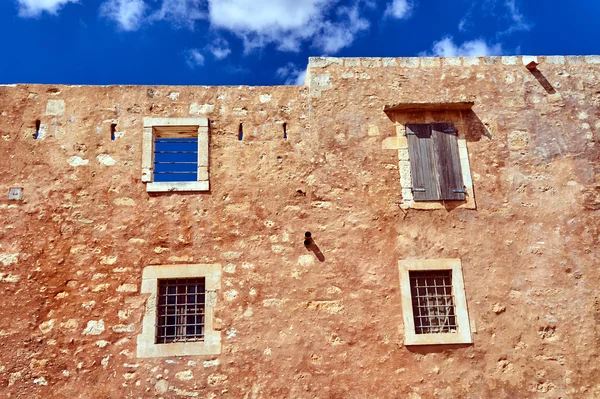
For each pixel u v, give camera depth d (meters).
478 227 8.49
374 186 8.60
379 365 7.72
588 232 8.61
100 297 7.76
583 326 8.12
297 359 7.67
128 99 8.77
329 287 8.03
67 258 7.90
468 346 7.89
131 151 8.49
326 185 8.56
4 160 8.29
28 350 7.49
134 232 8.08
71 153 8.41
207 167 8.48
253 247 8.14
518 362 7.88
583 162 8.99
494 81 9.34
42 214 8.08
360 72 9.26
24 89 8.69
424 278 8.31
